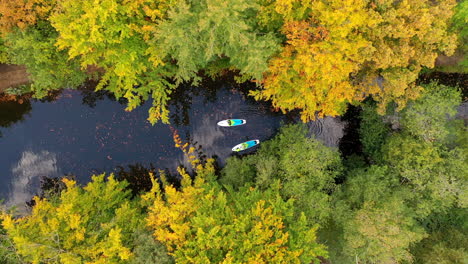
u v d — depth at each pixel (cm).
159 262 1752
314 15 1733
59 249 1820
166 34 1652
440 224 2262
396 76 1855
